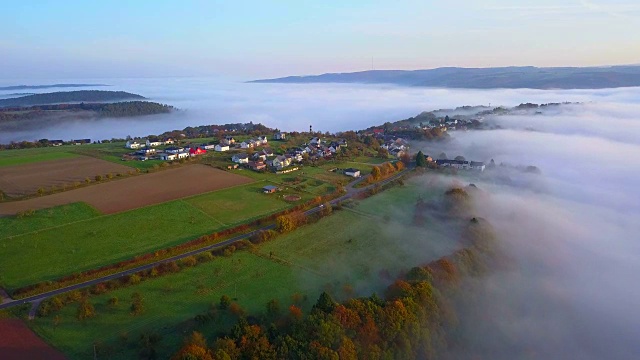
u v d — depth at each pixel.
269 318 91.12
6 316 90.50
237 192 176.38
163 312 94.38
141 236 130.75
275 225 146.38
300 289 106.81
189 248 125.56
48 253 117.19
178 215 148.50
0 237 124.62
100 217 142.88
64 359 78.88
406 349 89.44
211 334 87.19
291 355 79.19
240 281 109.38
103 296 99.44
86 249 120.62
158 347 82.50
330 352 79.75
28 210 142.38
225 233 136.75
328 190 188.38
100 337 85.31
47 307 92.19
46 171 193.62
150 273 109.50
